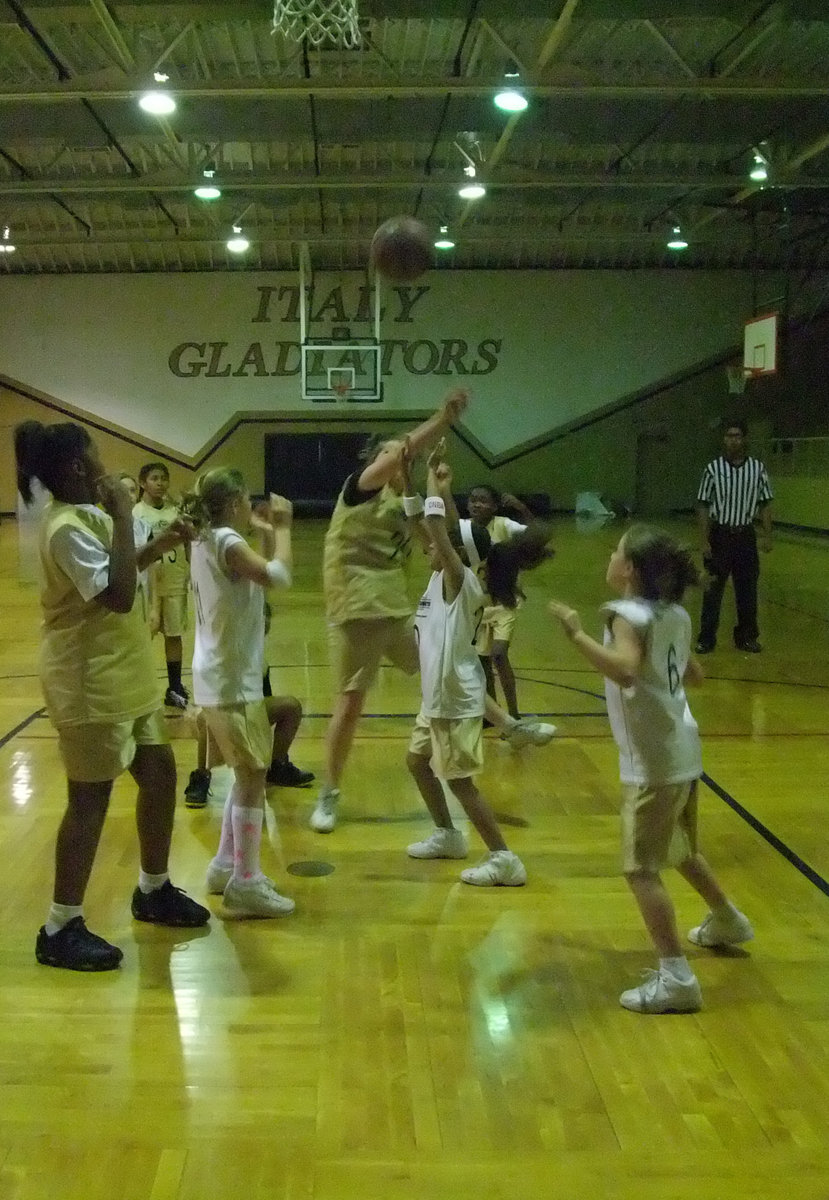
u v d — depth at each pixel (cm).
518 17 1005
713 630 818
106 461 2150
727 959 326
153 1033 281
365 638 419
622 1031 285
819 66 1221
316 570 1328
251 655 347
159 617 615
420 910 359
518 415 2162
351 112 1286
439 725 369
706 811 457
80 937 318
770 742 564
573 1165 230
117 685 308
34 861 397
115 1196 220
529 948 332
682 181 1398
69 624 304
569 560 1412
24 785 484
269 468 2166
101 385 2128
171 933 341
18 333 2114
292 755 534
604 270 2123
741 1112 249
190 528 321
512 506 530
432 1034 282
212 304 2111
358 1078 262
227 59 1218
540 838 425
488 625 564
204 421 2144
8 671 726
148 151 1551
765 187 1405
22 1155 232
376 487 411
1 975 312
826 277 2075
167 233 1900
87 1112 247
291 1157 232
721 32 1153
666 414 2166
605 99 1267
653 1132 241
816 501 1819
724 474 801
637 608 287
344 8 904
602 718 613
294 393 2141
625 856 296
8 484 2144
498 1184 224
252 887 350
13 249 1917
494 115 1287
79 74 1206
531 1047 276
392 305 2127
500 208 1848
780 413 2153
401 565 429
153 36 1136
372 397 2136
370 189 1736
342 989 305
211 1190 221
